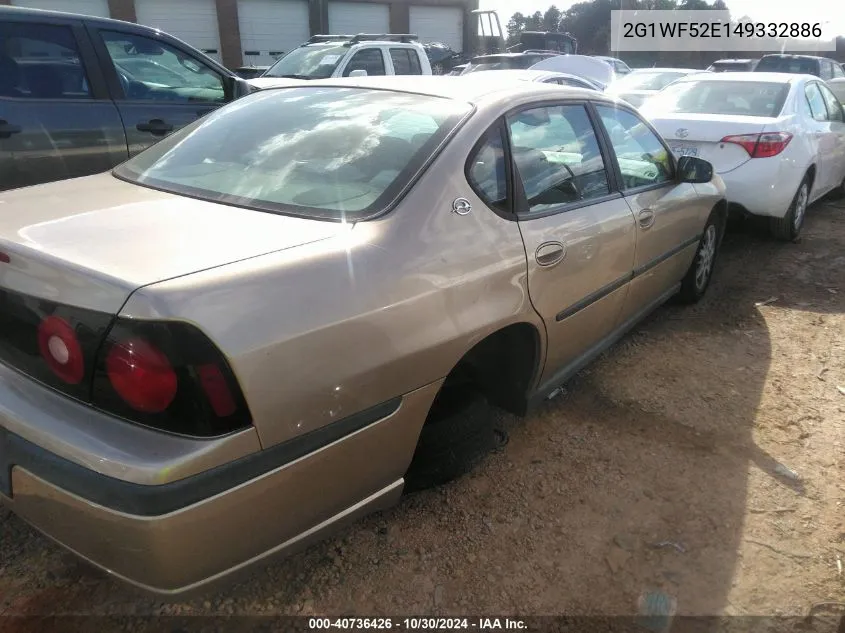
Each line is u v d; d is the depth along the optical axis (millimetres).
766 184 5512
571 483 2758
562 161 2877
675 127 5750
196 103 5340
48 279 1658
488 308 2266
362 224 2027
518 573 2291
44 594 2125
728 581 2287
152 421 1563
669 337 4203
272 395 1643
